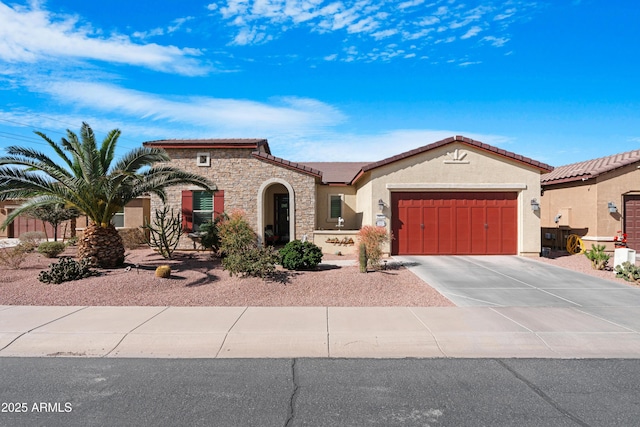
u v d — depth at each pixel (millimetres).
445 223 16266
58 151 12586
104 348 6566
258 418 4387
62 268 11133
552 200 20125
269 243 18859
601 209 16812
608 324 7660
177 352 6441
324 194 20516
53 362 6020
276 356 6293
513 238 16266
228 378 5449
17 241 24234
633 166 17016
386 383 5309
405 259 15219
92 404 4711
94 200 12578
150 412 4520
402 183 16109
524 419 4383
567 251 17828
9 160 11594
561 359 6188
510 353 6434
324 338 6930
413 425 4254
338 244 16984
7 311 8555
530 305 9070
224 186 17578
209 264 13820
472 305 9070
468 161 16172
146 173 13906
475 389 5133
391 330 7281
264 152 19609
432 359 6184
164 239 15445
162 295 9992
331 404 4719
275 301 9492
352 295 9961
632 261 12523
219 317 8117
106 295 9844
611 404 4734
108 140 13148
